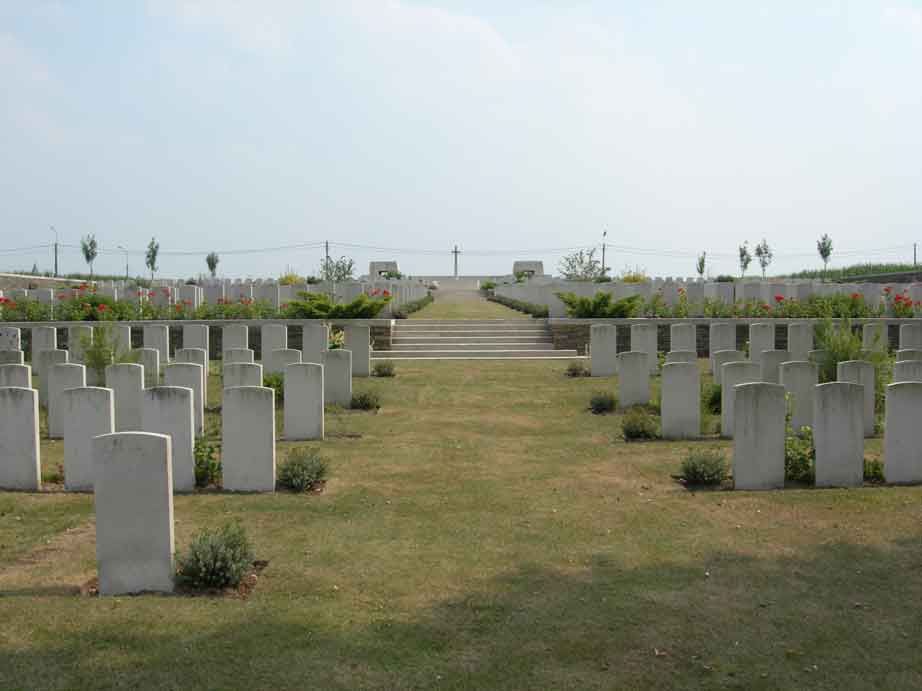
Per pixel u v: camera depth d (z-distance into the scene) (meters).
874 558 7.09
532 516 8.69
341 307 25.66
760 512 8.64
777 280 58.66
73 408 9.90
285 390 13.03
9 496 9.50
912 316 26.83
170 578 6.47
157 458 6.38
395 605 6.14
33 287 44.44
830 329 15.80
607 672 5.05
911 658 5.22
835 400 9.76
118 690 4.77
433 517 8.66
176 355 16.09
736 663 5.17
